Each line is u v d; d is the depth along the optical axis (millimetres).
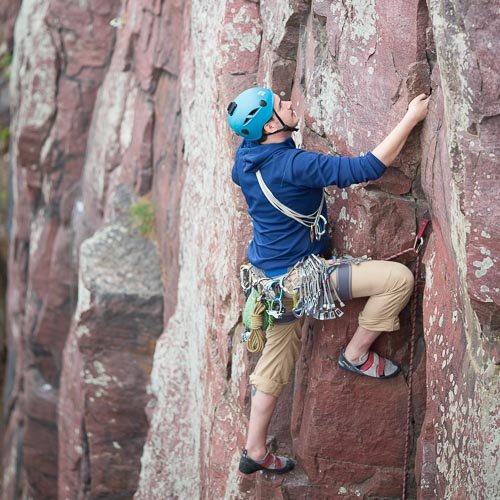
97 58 11125
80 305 9008
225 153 6207
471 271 4137
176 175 8664
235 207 5973
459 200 4141
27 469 12195
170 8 8758
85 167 11195
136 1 9570
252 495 6062
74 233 11109
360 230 4922
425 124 4562
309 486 5648
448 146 4156
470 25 3848
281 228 4730
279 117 4605
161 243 9109
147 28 9266
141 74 9398
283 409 5824
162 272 9070
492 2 3787
